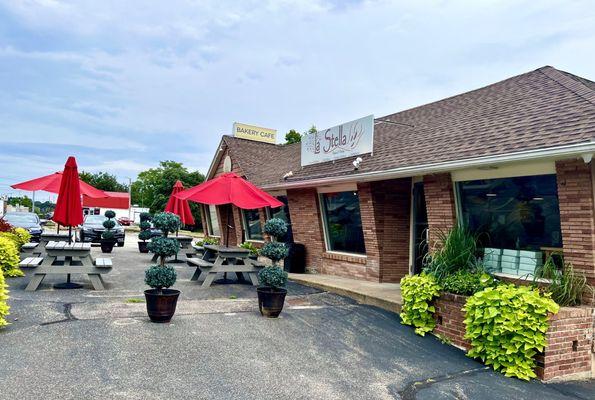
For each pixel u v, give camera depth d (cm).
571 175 678
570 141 647
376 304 927
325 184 1242
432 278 773
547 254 742
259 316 796
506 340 611
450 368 611
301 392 494
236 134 2228
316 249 1409
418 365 614
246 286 1110
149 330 659
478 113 1104
